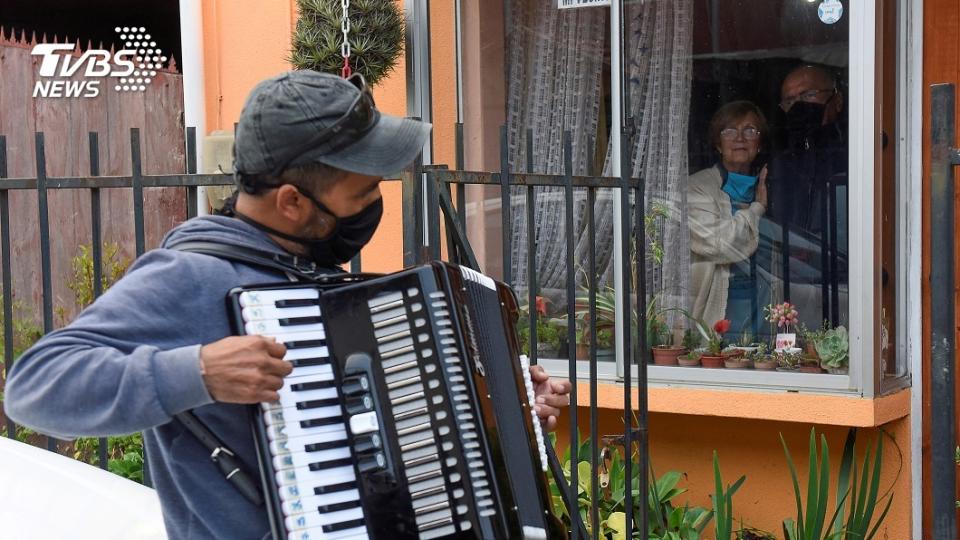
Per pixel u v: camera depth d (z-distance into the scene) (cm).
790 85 438
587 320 477
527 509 208
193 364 166
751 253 449
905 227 437
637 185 340
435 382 187
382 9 436
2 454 244
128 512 224
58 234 609
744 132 448
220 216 192
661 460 474
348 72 417
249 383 168
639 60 468
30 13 775
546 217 488
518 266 493
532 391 240
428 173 277
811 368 432
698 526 427
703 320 459
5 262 329
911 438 437
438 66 503
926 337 441
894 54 431
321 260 197
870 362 416
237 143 188
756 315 448
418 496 184
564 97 484
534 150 491
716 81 455
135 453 441
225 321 180
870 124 418
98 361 167
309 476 177
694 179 461
